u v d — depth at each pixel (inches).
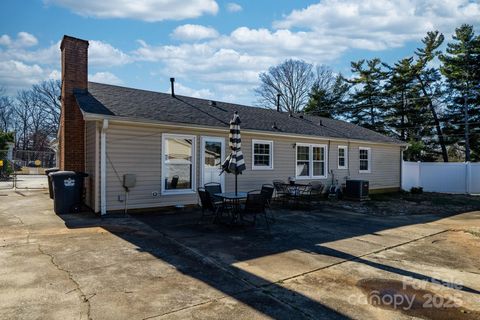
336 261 203.6
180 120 386.9
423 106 1127.0
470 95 1019.3
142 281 162.7
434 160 1159.6
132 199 357.1
